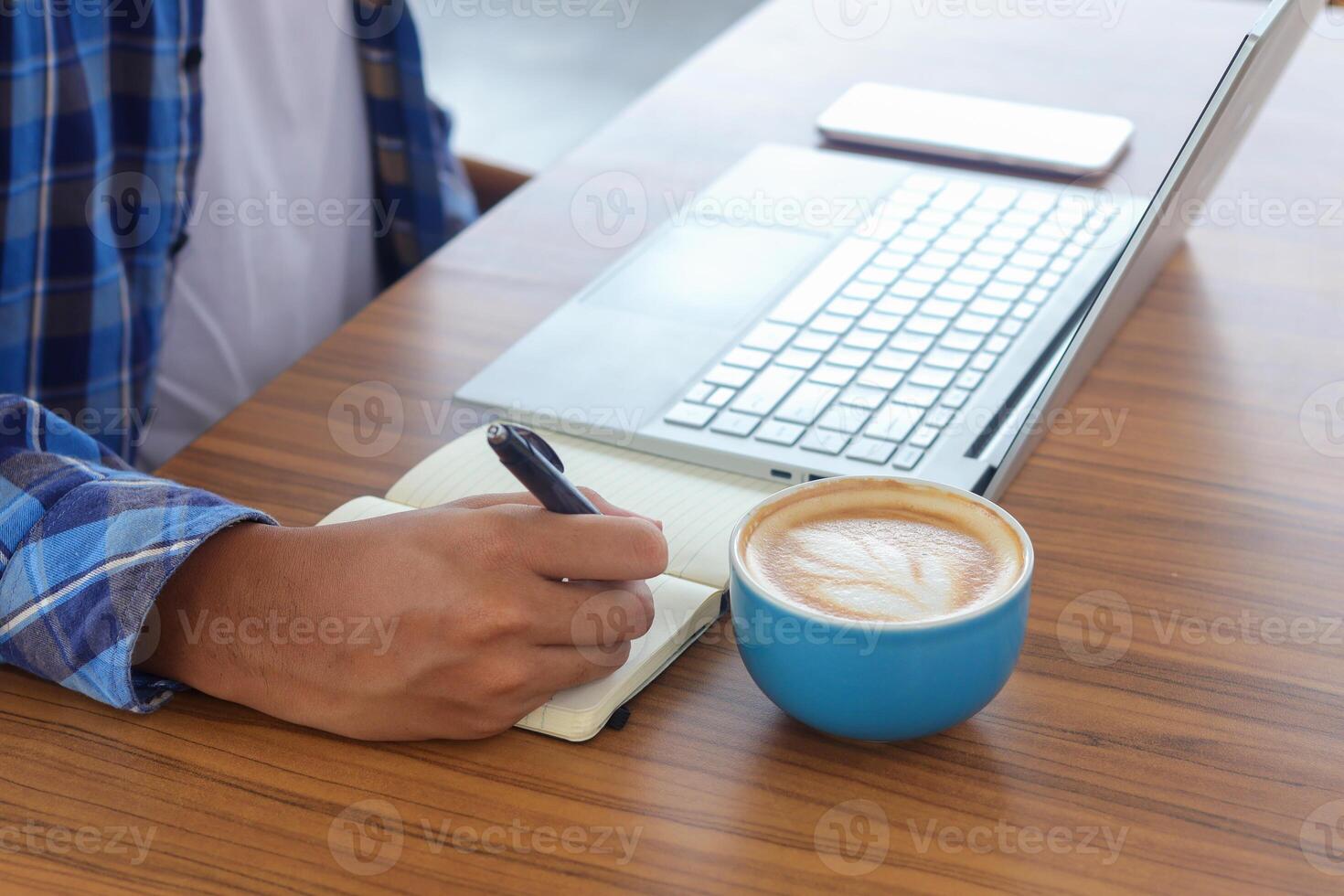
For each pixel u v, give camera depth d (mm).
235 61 1216
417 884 446
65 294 972
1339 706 523
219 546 555
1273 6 608
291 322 1331
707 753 505
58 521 561
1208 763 495
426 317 857
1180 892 437
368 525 549
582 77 3408
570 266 918
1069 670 545
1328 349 808
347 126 1332
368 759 508
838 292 828
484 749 511
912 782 488
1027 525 646
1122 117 1091
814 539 515
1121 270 642
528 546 508
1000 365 740
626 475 668
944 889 440
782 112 1161
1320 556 620
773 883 444
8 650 550
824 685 469
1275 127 1121
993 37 1314
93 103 971
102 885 449
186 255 1210
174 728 528
